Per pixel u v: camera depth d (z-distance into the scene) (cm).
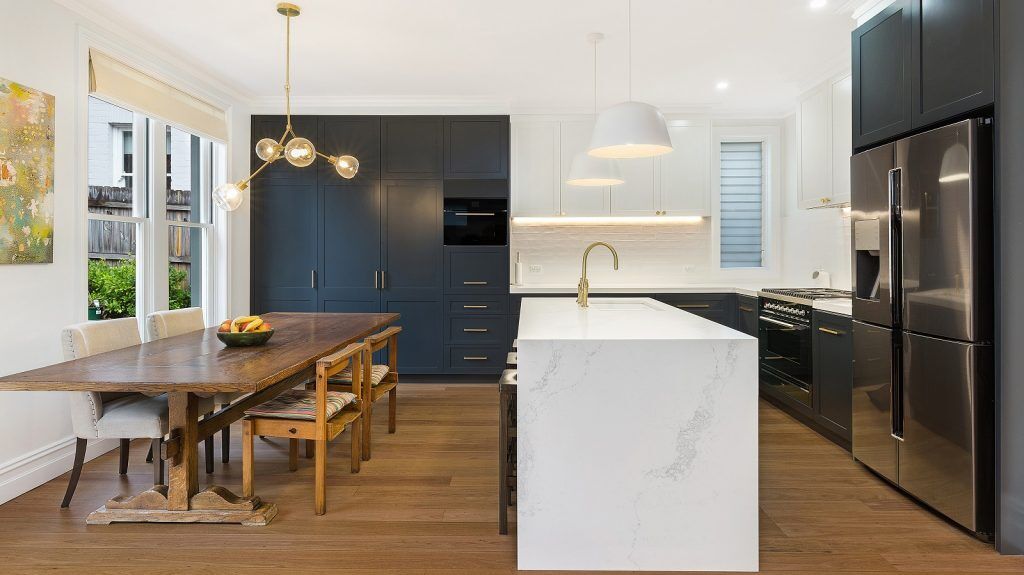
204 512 255
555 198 566
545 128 564
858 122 320
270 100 538
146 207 408
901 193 277
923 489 265
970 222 235
